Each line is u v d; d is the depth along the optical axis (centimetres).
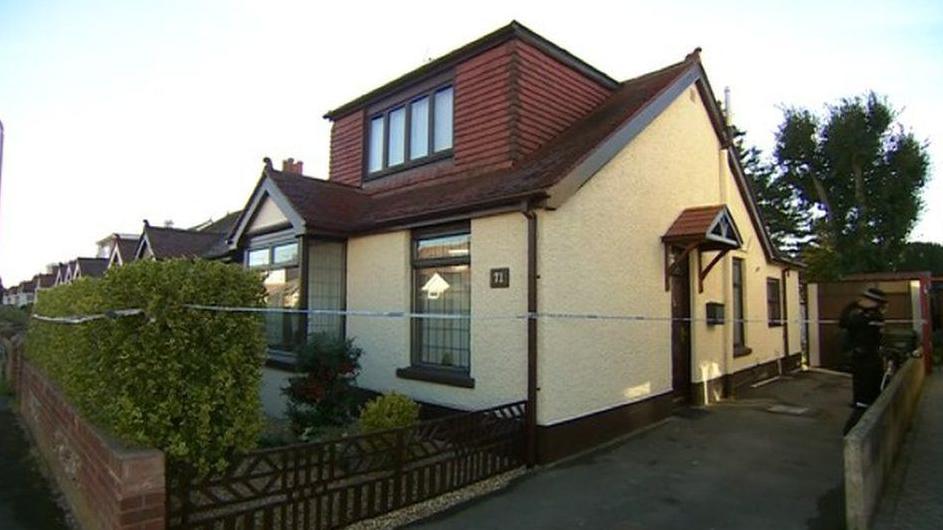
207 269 459
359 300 933
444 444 559
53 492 569
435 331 814
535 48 912
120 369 414
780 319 1448
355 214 966
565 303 682
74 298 585
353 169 1172
